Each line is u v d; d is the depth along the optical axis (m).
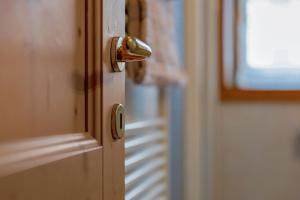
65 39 0.61
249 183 2.09
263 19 2.13
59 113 0.60
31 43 0.54
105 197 0.69
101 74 0.68
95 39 0.67
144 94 1.28
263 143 2.08
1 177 0.47
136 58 0.73
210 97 1.96
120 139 0.75
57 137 0.59
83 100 0.66
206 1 1.92
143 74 1.01
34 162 0.52
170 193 1.57
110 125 0.71
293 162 2.06
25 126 0.53
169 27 1.26
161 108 1.46
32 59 0.54
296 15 2.10
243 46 2.13
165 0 1.23
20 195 0.49
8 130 0.50
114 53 0.71
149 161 1.27
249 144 2.09
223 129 2.11
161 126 1.43
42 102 0.56
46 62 0.57
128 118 1.14
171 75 1.24
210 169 1.98
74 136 0.63
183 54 1.73
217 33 2.07
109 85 0.71
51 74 0.58
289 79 2.10
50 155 0.55
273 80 2.11
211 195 2.02
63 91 0.61
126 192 1.05
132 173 1.10
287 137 2.06
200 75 1.81
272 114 2.07
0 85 0.49
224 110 2.11
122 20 0.76
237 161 2.10
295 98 2.04
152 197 1.25
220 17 2.09
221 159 2.11
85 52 0.66
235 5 2.12
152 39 1.07
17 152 0.51
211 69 1.97
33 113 0.54
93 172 0.65
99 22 0.68
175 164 1.66
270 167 2.07
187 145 1.77
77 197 0.60
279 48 2.11
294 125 2.05
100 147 0.68
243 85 2.12
